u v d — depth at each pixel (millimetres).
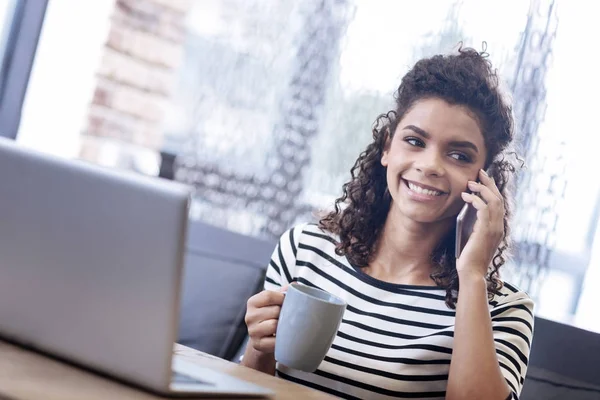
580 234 2727
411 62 2904
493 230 1466
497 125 1584
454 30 2820
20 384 860
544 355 1646
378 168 1638
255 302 1313
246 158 3107
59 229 943
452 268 1561
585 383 1597
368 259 1617
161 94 3129
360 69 2990
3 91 2908
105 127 3061
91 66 3010
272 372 1476
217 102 3137
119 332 925
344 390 1483
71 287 950
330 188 3020
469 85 1566
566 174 2699
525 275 2709
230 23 3141
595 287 2719
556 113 2701
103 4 3000
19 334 1005
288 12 3090
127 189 898
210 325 1933
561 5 2691
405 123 1592
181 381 991
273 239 3033
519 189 2697
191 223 2182
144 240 892
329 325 1166
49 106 2963
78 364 979
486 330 1400
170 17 3121
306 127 3055
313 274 1630
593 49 2676
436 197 1552
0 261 993
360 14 2988
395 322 1528
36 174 950
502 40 2740
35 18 2889
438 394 1476
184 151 3145
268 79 3107
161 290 891
